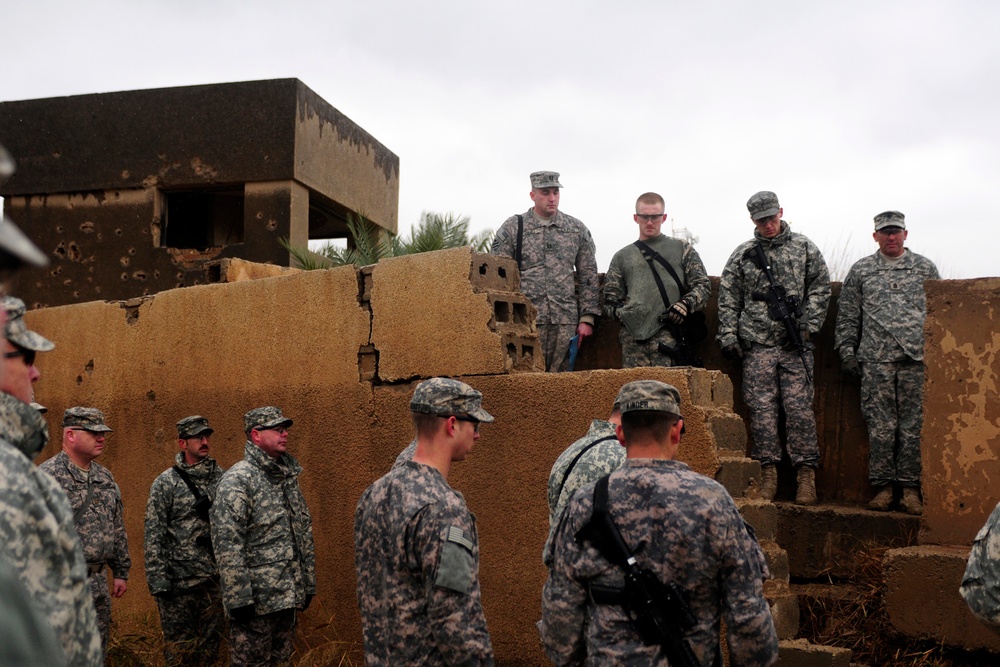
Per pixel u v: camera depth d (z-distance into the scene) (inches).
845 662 195.0
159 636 273.3
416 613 138.8
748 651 124.3
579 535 130.3
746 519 198.8
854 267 273.4
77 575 83.5
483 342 233.9
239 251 395.2
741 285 272.7
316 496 262.8
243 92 398.6
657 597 124.8
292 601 227.9
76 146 415.2
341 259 387.5
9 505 78.7
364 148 457.1
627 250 286.0
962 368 223.3
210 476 269.3
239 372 286.8
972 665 206.2
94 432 240.7
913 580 213.0
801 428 265.3
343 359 262.5
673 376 206.4
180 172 403.2
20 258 52.6
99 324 329.7
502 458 227.6
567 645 131.4
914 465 256.4
